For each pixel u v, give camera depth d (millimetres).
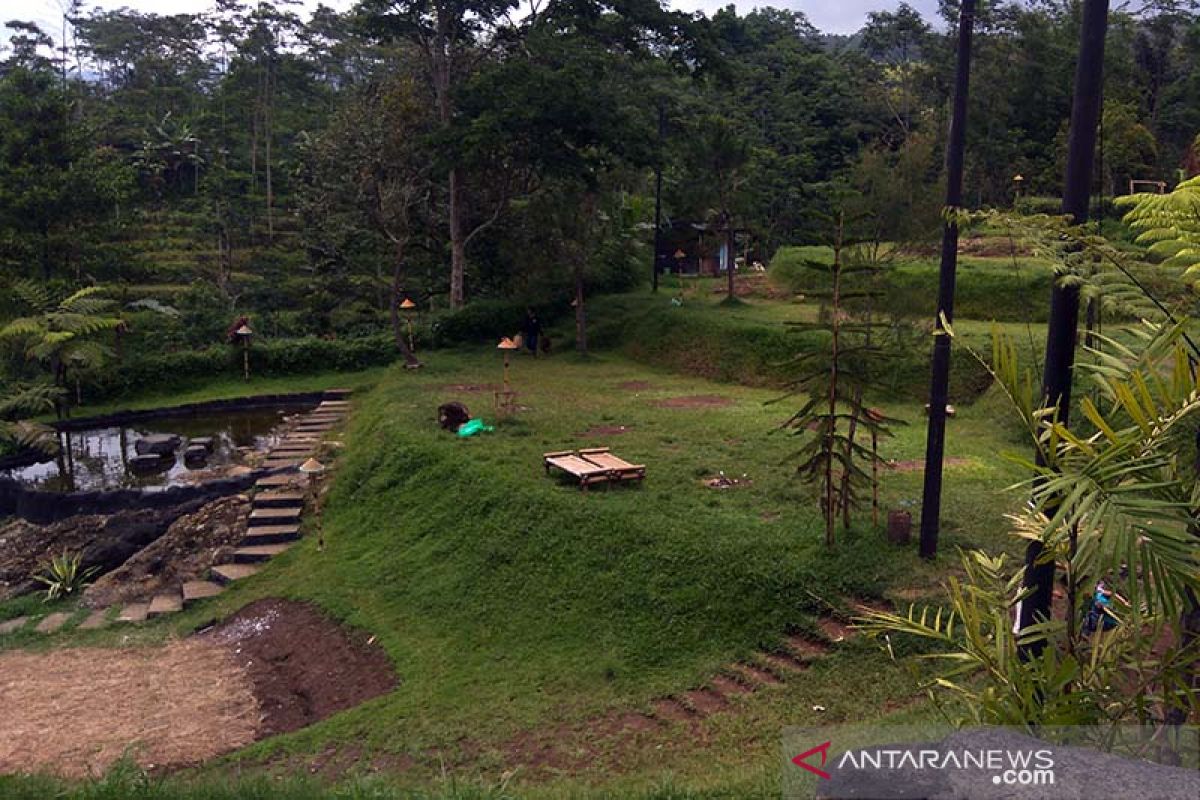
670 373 25312
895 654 9102
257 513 17109
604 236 29312
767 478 14047
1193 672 4273
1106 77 36406
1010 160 37938
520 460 15727
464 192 30656
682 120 37781
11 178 27469
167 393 27234
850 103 50906
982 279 23875
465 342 29672
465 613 12109
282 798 6125
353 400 25875
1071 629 4531
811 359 11312
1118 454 4012
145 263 31469
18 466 22109
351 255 34031
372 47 57094
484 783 7508
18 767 9766
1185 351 4422
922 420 18281
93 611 14984
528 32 29969
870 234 21047
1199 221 5160
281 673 12148
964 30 9539
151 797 6227
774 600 10320
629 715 9141
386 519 15805
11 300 26625
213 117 53062
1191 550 3664
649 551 11594
